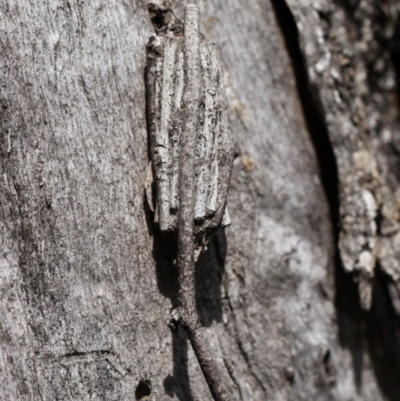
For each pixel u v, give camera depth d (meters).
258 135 0.26
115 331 0.23
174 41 0.23
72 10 0.23
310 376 0.26
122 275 0.23
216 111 0.23
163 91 0.23
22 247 0.23
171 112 0.23
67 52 0.23
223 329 0.25
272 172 0.26
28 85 0.23
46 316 0.23
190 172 0.23
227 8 0.26
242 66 0.26
